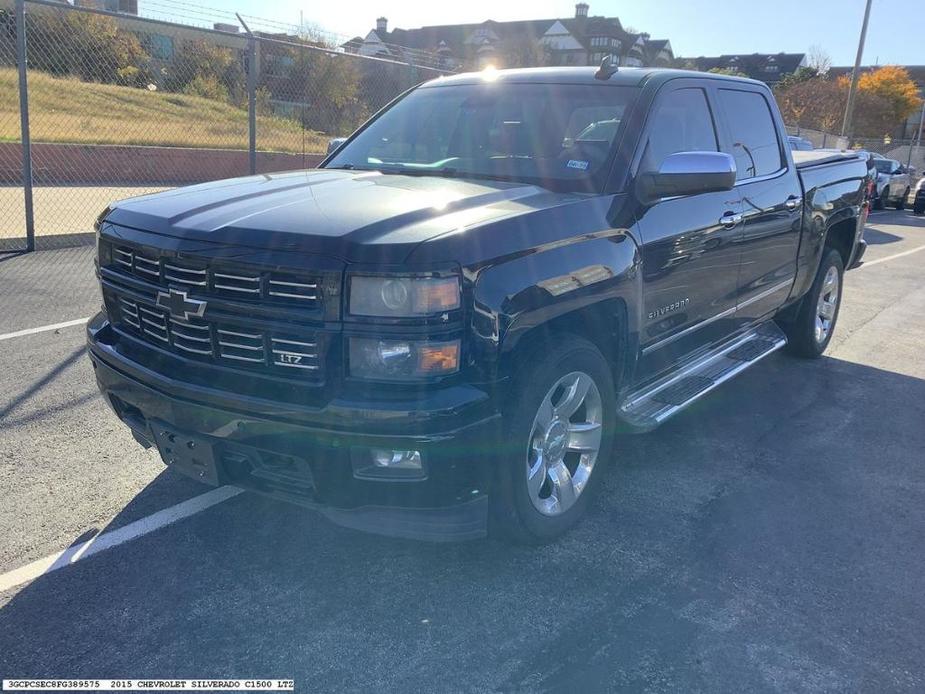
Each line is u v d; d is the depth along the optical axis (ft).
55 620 9.43
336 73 61.41
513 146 13.15
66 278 26.04
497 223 9.73
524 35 223.71
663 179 11.78
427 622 9.63
